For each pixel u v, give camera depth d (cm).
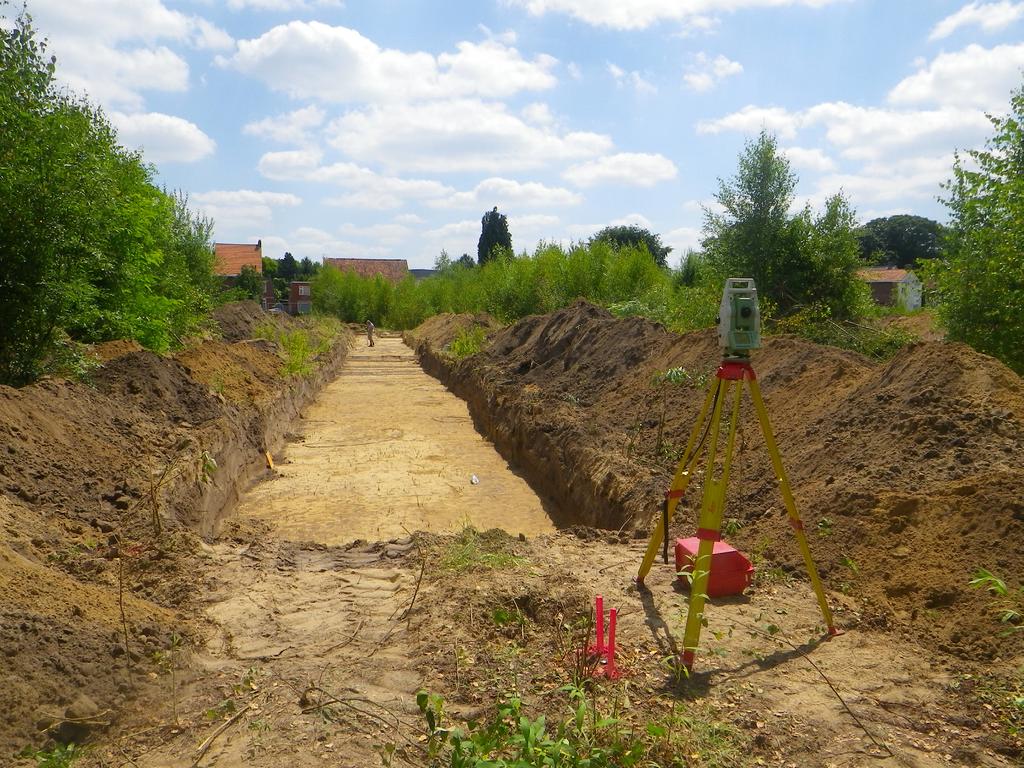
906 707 326
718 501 355
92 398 832
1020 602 379
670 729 298
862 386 704
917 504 477
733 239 1476
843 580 452
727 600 440
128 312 1177
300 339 1923
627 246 2369
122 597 431
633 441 875
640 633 396
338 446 1279
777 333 1271
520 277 2644
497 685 347
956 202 959
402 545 598
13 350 838
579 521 858
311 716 326
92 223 877
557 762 247
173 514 671
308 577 514
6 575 388
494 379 1521
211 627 430
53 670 329
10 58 891
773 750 296
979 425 550
